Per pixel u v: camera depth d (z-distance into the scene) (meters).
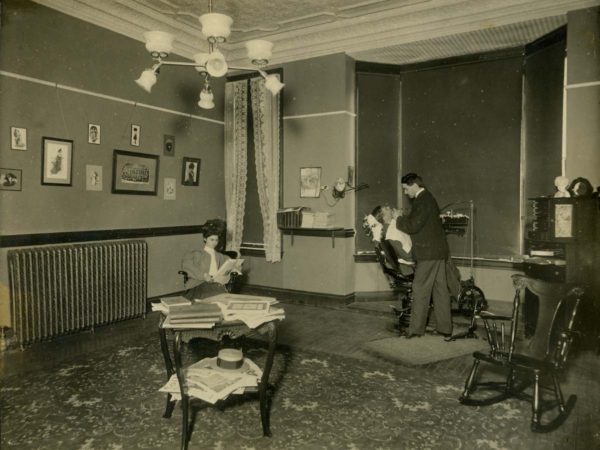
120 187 5.77
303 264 6.84
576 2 5.03
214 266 4.63
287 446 2.72
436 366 4.11
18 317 4.53
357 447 2.71
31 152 4.77
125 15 5.65
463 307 5.65
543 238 4.80
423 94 6.98
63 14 5.05
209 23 3.35
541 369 2.95
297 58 6.80
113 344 4.69
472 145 6.66
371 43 6.31
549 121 5.81
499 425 2.99
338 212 6.56
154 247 6.30
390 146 7.13
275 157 6.96
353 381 3.73
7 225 4.59
